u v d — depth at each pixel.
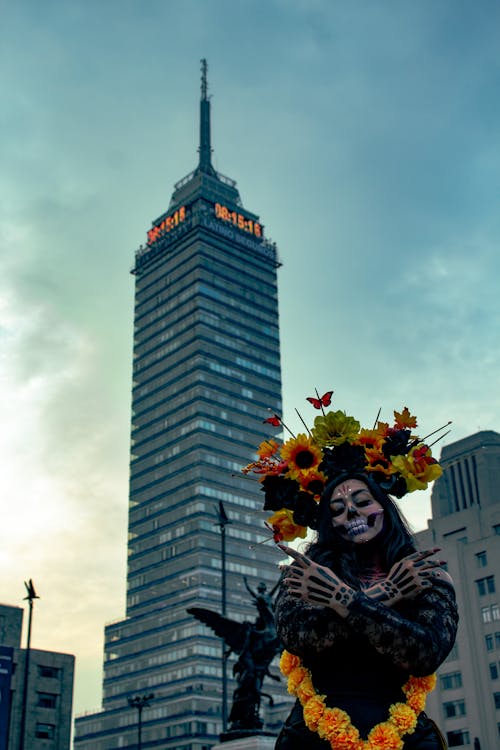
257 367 196.62
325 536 4.77
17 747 71.75
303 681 4.23
